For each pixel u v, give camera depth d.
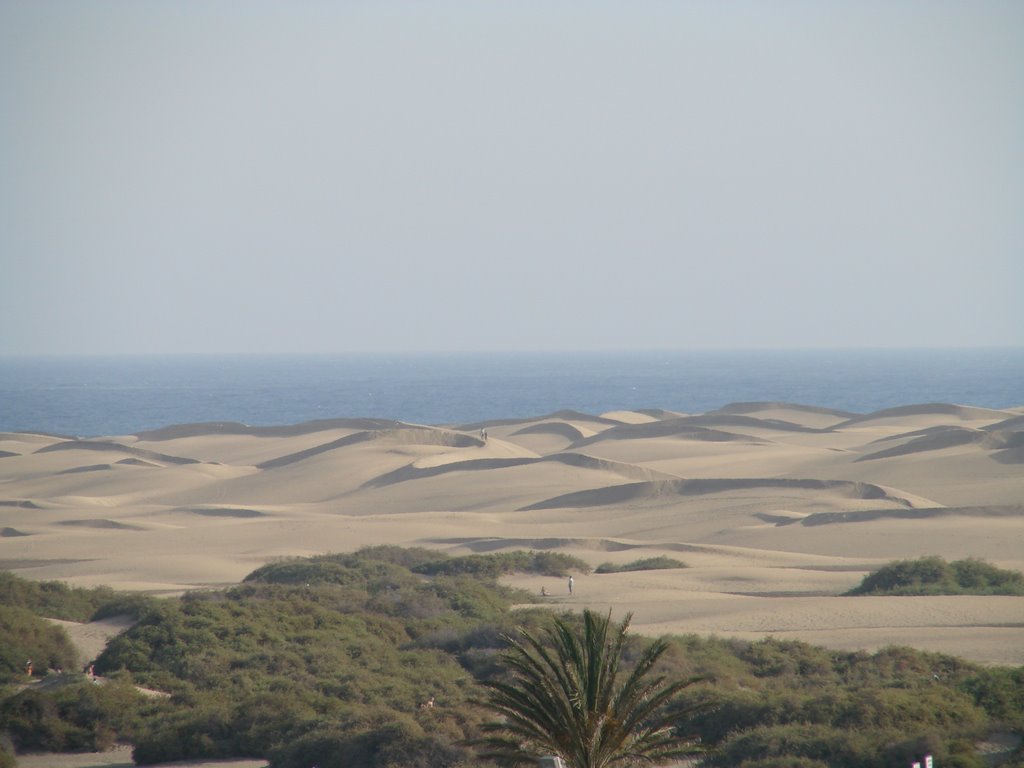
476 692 99.94
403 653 117.69
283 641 121.94
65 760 90.62
